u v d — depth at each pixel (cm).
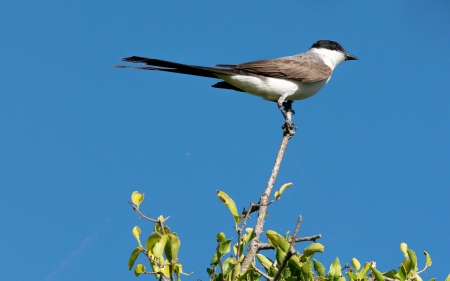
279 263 629
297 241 630
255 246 626
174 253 585
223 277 585
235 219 618
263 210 653
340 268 621
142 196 627
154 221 605
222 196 621
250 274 625
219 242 615
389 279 649
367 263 664
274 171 711
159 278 618
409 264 688
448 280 678
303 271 609
